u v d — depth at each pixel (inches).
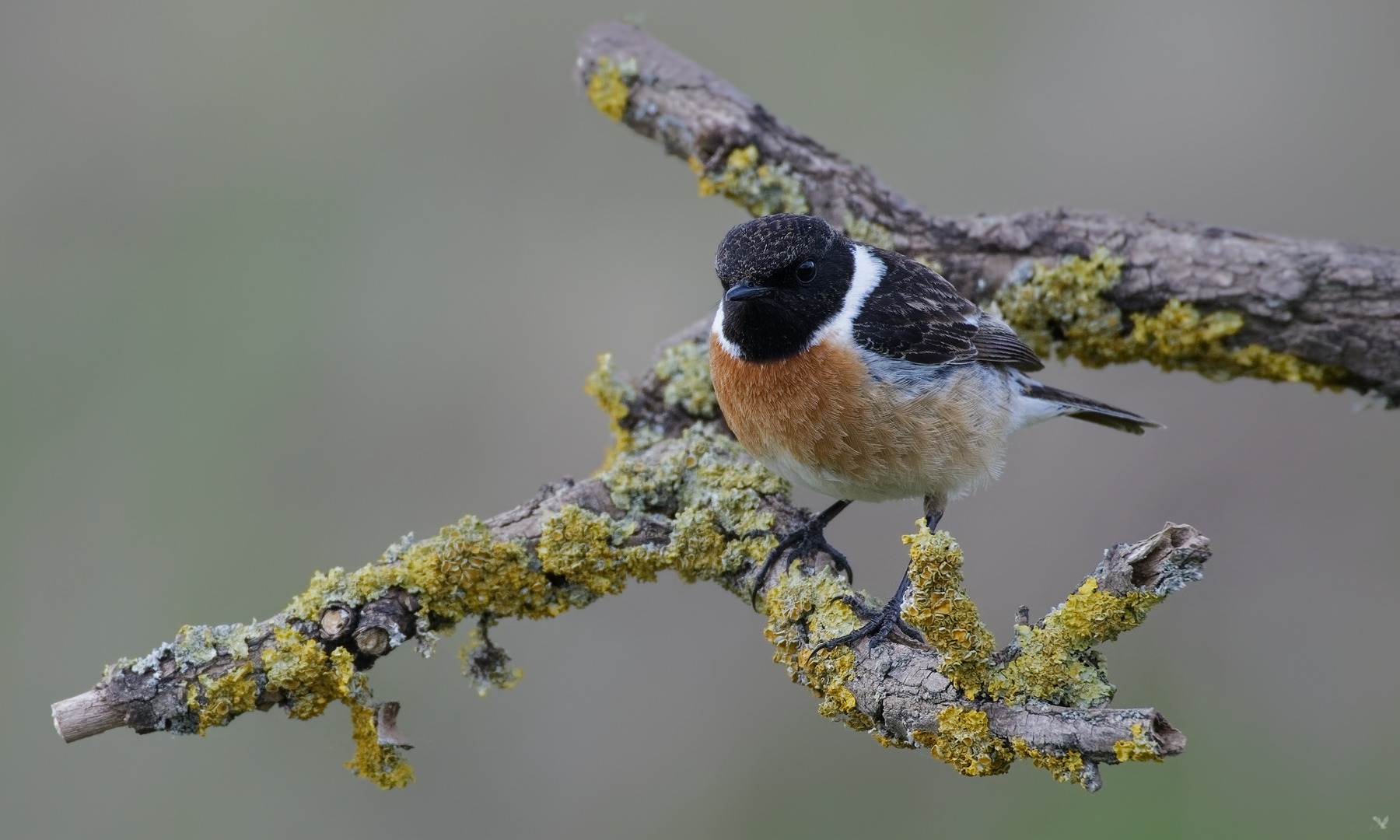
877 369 384.2
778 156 472.7
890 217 466.9
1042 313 457.1
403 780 346.9
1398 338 419.5
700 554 382.3
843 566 380.2
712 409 445.7
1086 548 533.3
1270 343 437.1
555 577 376.5
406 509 566.6
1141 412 559.8
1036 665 285.6
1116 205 609.3
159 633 531.2
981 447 403.5
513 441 577.3
